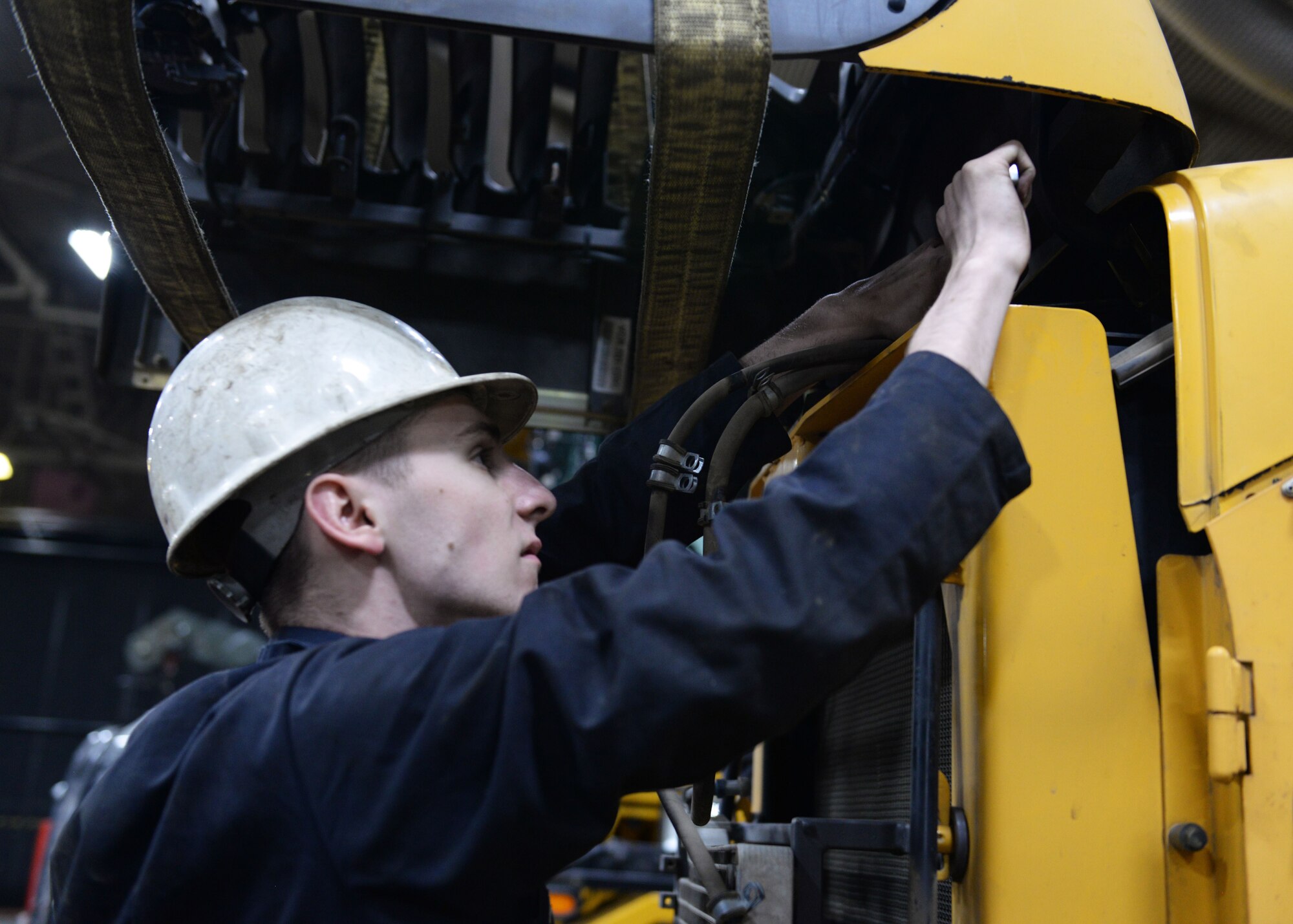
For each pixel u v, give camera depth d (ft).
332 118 5.44
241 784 2.60
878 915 3.76
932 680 3.32
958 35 3.31
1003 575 3.23
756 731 2.39
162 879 2.60
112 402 40.11
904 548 2.41
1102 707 3.16
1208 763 2.98
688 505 4.34
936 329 2.86
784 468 4.86
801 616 2.32
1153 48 3.56
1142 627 3.23
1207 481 3.13
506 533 3.27
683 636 2.33
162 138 3.45
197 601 37.86
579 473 4.47
